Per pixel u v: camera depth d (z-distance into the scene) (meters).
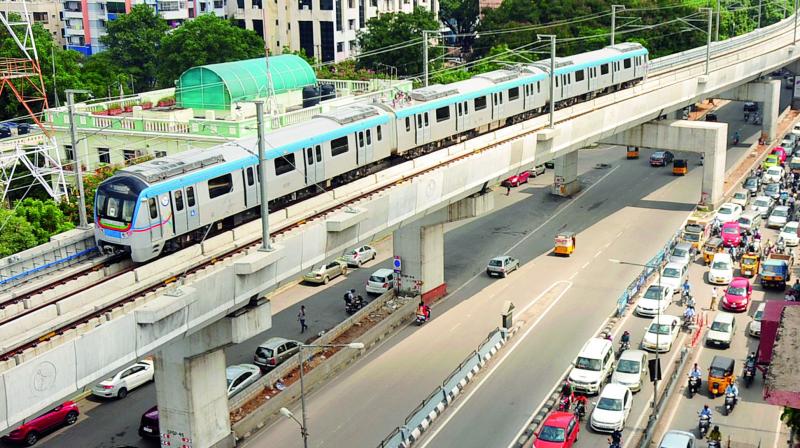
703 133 93.00
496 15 150.75
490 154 65.88
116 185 46.69
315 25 150.12
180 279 43.47
